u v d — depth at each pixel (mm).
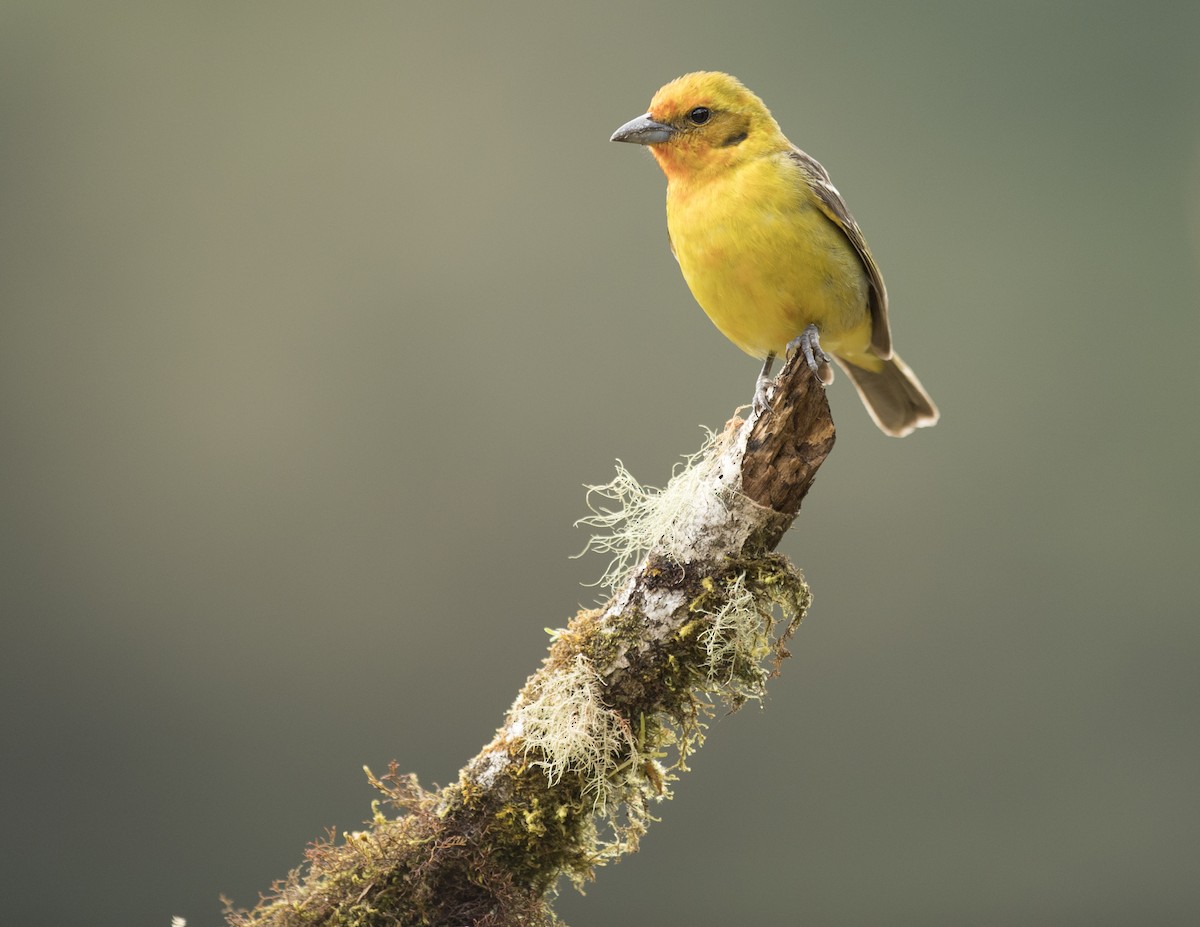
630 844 4461
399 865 4391
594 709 4379
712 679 4469
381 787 4504
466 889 4398
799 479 4438
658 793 4504
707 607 4430
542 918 4434
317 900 4391
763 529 4457
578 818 4418
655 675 4445
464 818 4410
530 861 4422
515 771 4387
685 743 4480
